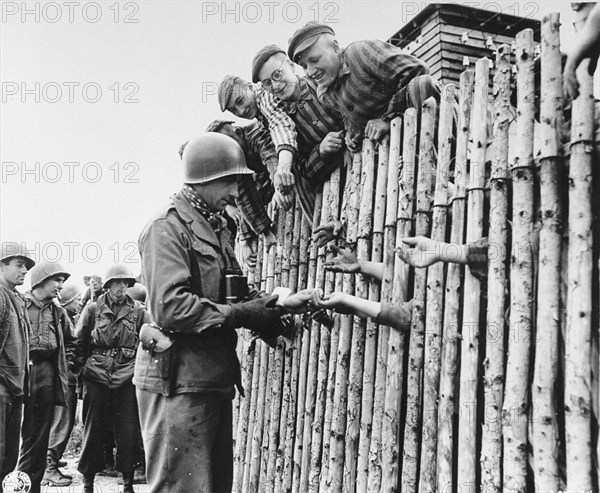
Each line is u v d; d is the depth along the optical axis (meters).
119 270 6.00
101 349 5.96
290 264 4.56
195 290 2.92
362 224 3.56
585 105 2.18
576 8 2.26
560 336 2.26
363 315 3.10
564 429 2.26
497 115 2.60
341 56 3.47
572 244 2.17
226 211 4.70
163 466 2.82
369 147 3.57
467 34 4.89
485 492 2.44
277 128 3.88
